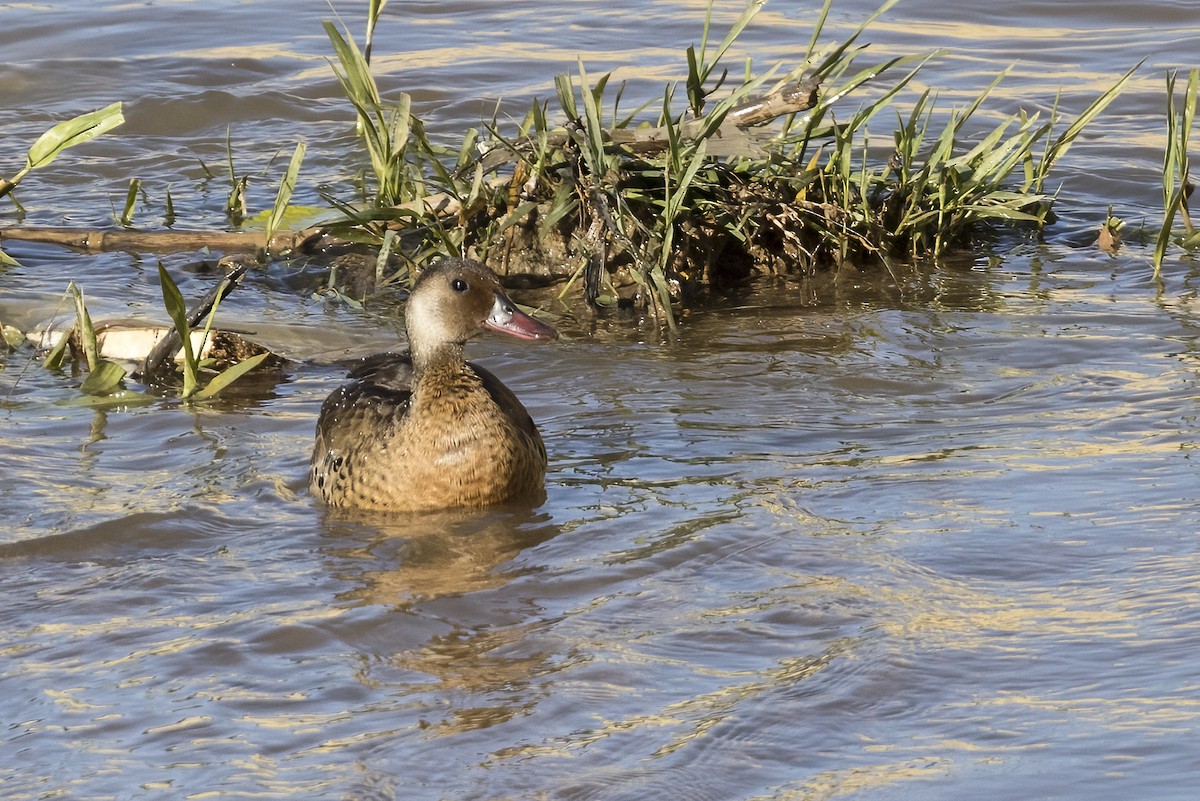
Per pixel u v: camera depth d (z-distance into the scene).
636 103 21.27
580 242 15.21
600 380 12.91
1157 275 15.37
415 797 6.67
